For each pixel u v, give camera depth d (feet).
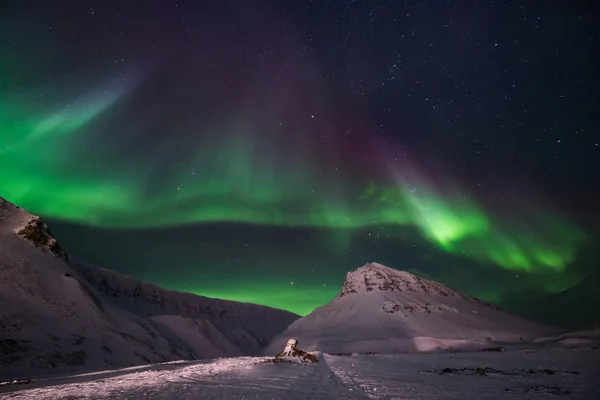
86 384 68.80
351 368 93.25
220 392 56.80
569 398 55.01
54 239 214.07
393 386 64.44
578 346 213.66
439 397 54.65
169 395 54.49
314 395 54.70
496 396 56.03
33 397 56.08
